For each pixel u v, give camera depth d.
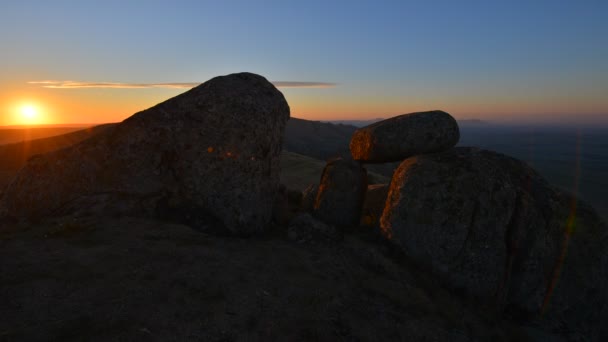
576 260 12.91
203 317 7.29
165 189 13.27
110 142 13.51
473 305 11.56
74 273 8.09
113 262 8.81
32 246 9.45
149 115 13.76
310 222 13.38
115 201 12.92
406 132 15.31
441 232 12.56
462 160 13.95
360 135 16.83
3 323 6.20
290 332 7.40
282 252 11.41
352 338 7.79
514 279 12.51
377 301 9.57
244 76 15.22
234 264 9.79
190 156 13.37
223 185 13.12
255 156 13.59
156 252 9.68
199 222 12.73
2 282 7.43
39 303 6.88
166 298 7.64
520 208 12.99
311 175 52.72
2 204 12.89
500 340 10.05
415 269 12.30
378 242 13.45
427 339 8.61
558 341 11.60
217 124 13.56
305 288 9.22
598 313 12.72
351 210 15.29
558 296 12.55
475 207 12.76
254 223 13.21
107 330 6.36
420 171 13.86
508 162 14.79
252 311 7.82
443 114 15.86
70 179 13.13
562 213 13.53
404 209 13.25
